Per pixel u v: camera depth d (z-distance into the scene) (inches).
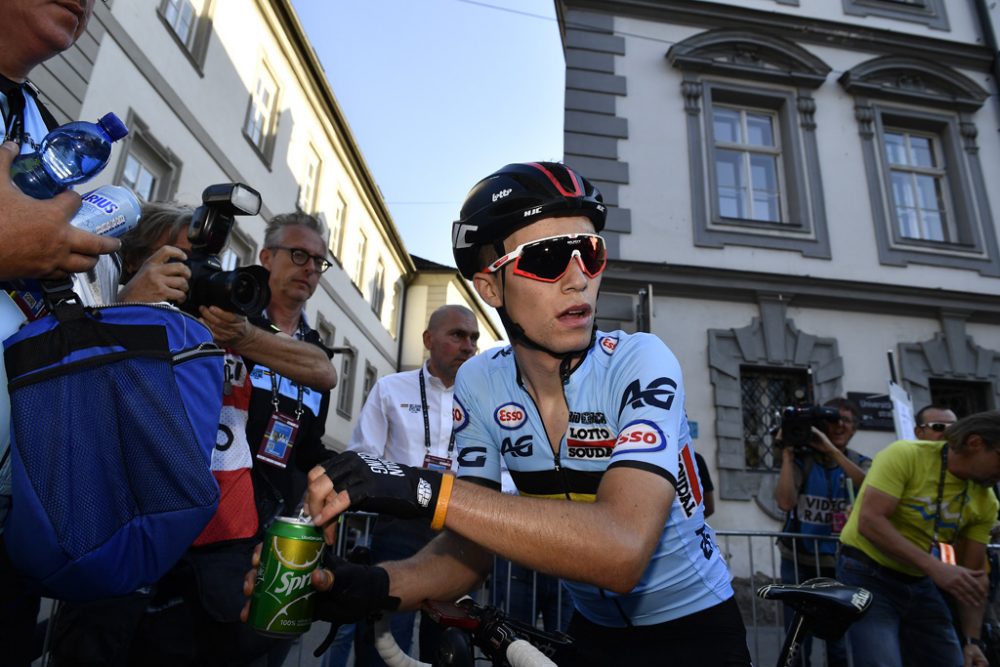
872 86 324.8
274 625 37.6
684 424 49.3
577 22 320.8
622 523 35.1
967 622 109.4
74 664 53.6
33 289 40.4
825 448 146.7
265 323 73.4
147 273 50.7
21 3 43.6
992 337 302.2
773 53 327.3
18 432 35.3
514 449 50.9
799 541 144.7
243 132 398.3
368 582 42.6
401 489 35.1
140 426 37.7
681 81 317.7
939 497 104.5
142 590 56.4
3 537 38.6
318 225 98.4
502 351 55.5
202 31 348.5
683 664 46.6
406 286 876.0
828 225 309.0
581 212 48.1
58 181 38.4
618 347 48.1
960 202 325.1
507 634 39.4
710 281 287.7
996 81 341.7
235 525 62.4
